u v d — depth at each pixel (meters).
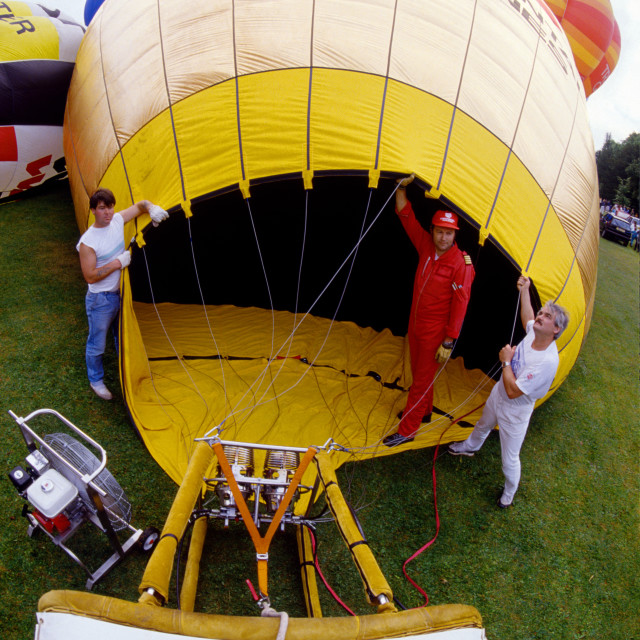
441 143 3.82
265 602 2.12
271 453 3.06
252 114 3.86
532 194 4.12
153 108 4.06
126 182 4.14
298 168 3.85
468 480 4.23
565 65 5.07
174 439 4.00
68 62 6.95
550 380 3.45
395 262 6.61
